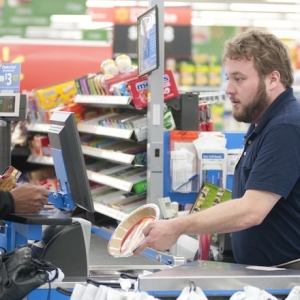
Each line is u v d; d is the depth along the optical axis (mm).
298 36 18094
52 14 13484
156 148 7254
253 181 3469
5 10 13391
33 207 4098
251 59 3680
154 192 7254
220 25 17125
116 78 8914
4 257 3486
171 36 14367
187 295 2914
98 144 9406
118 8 13922
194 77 15016
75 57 12703
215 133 7371
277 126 3539
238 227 3387
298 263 3619
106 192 9562
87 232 4199
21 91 12492
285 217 3633
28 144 12180
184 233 3387
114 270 4398
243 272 3217
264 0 15648
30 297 3549
